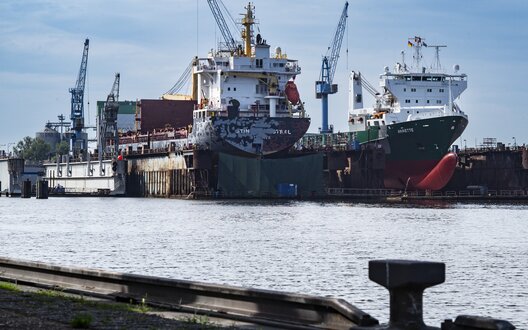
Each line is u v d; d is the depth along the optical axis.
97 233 110.75
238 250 85.56
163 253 82.38
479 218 145.50
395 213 162.88
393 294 22.52
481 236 106.06
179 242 95.56
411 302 22.31
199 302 29.92
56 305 28.14
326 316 25.58
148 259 76.94
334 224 128.38
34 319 24.48
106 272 34.19
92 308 27.58
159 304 29.86
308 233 109.81
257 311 27.84
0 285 34.84
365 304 50.41
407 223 131.50
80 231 115.00
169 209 180.12
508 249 88.50
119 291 33.56
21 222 137.75
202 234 108.12
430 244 94.19
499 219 142.50
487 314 47.84
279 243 94.25
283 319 26.66
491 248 89.75
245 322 26.41
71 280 36.28
